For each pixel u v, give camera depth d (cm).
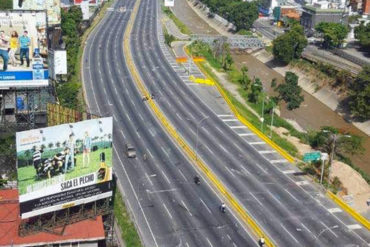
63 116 11425
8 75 12925
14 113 13138
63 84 16488
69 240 8488
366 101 17775
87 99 17100
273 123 16475
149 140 14112
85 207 9481
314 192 11756
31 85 13112
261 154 13712
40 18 12812
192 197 11188
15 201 9569
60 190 8725
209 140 14400
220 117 16325
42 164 8406
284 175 12556
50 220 8844
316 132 15950
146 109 16550
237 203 10981
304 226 10288
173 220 10225
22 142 8112
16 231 8612
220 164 12900
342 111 19150
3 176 11062
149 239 9531
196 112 16600
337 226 10381
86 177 8994
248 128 15562
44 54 13075
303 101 19888
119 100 17238
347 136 14412
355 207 11281
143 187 11500
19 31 12762
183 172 12362
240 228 10081
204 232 9862
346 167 12900
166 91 18538
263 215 10588
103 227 9144
